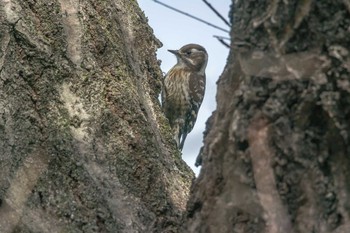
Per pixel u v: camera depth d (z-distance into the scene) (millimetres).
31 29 11812
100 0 12859
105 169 11555
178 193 12180
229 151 8617
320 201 8164
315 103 8148
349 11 8047
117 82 12336
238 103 8523
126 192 11625
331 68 8086
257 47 8438
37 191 11070
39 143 11336
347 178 8117
